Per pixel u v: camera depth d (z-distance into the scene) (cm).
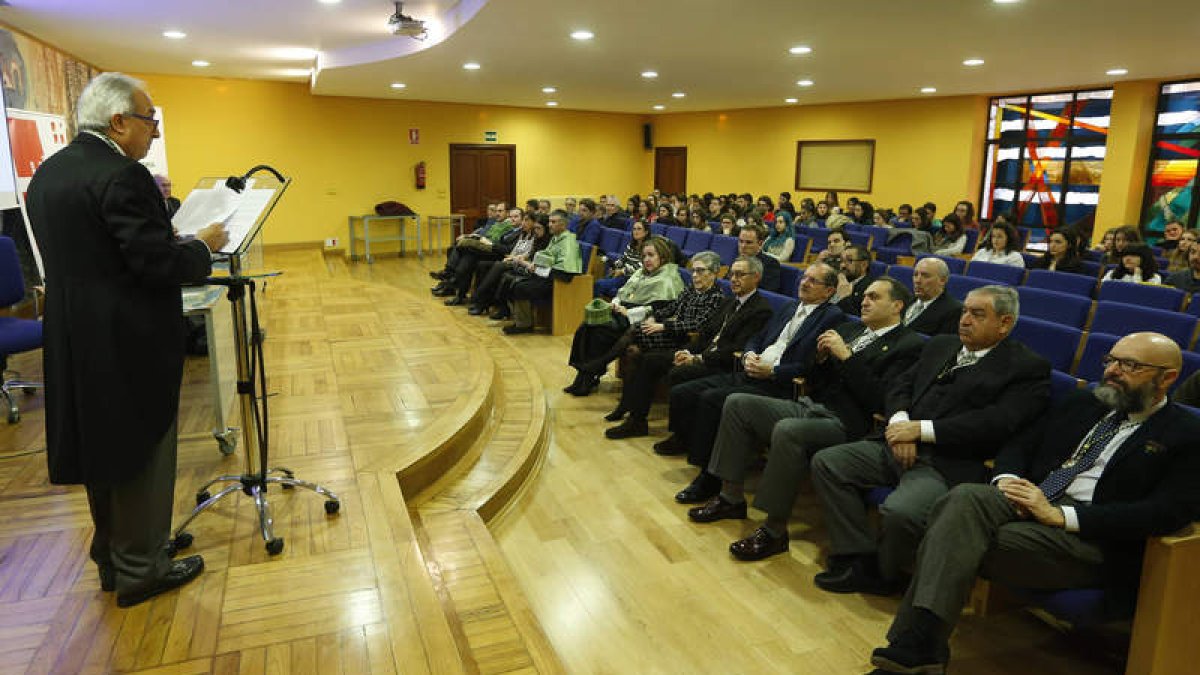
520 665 193
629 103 1168
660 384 445
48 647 166
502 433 363
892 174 1088
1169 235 607
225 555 208
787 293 480
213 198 203
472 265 716
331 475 265
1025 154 984
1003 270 504
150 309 164
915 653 188
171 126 982
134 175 157
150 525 179
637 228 627
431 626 178
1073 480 203
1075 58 664
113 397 161
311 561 206
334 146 1092
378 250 1156
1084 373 304
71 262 156
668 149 1405
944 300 342
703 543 278
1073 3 445
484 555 247
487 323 644
